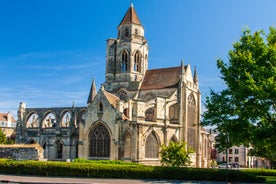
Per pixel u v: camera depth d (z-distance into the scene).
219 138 52.50
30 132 109.75
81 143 85.06
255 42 50.53
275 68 46.62
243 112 48.88
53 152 100.31
